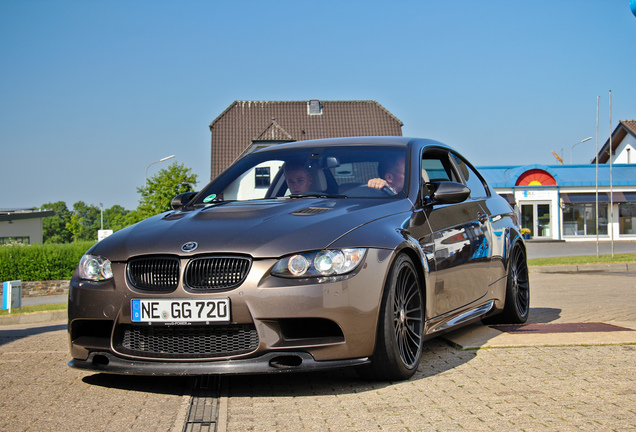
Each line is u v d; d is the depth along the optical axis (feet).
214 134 148.66
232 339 10.52
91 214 591.37
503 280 16.71
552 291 28.53
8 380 12.25
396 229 11.72
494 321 17.56
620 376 11.17
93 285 11.25
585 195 125.08
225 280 10.52
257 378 11.83
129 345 10.99
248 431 8.66
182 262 10.71
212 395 10.68
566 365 12.05
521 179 125.18
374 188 13.47
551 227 124.67
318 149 15.24
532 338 14.57
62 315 33.42
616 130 158.30
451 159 16.44
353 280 10.48
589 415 9.02
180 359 10.53
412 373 11.51
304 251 10.51
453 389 10.58
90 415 9.70
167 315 10.55
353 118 154.71
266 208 12.23
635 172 129.49
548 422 8.73
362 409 9.58
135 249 11.16
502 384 10.80
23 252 107.04
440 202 13.34
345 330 10.38
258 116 153.79
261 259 10.48
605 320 18.13
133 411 9.85
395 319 11.21
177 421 9.21
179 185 163.94
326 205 12.38
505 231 17.16
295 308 10.21
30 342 17.40
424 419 9.00
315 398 10.29
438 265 12.91
